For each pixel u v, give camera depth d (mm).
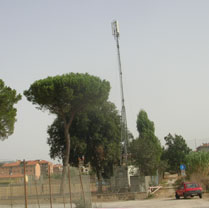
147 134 67562
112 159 48625
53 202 23922
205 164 41406
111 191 37594
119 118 51031
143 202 28781
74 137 47656
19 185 24031
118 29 44812
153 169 43094
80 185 24109
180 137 79500
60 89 37219
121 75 45500
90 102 39094
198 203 23484
